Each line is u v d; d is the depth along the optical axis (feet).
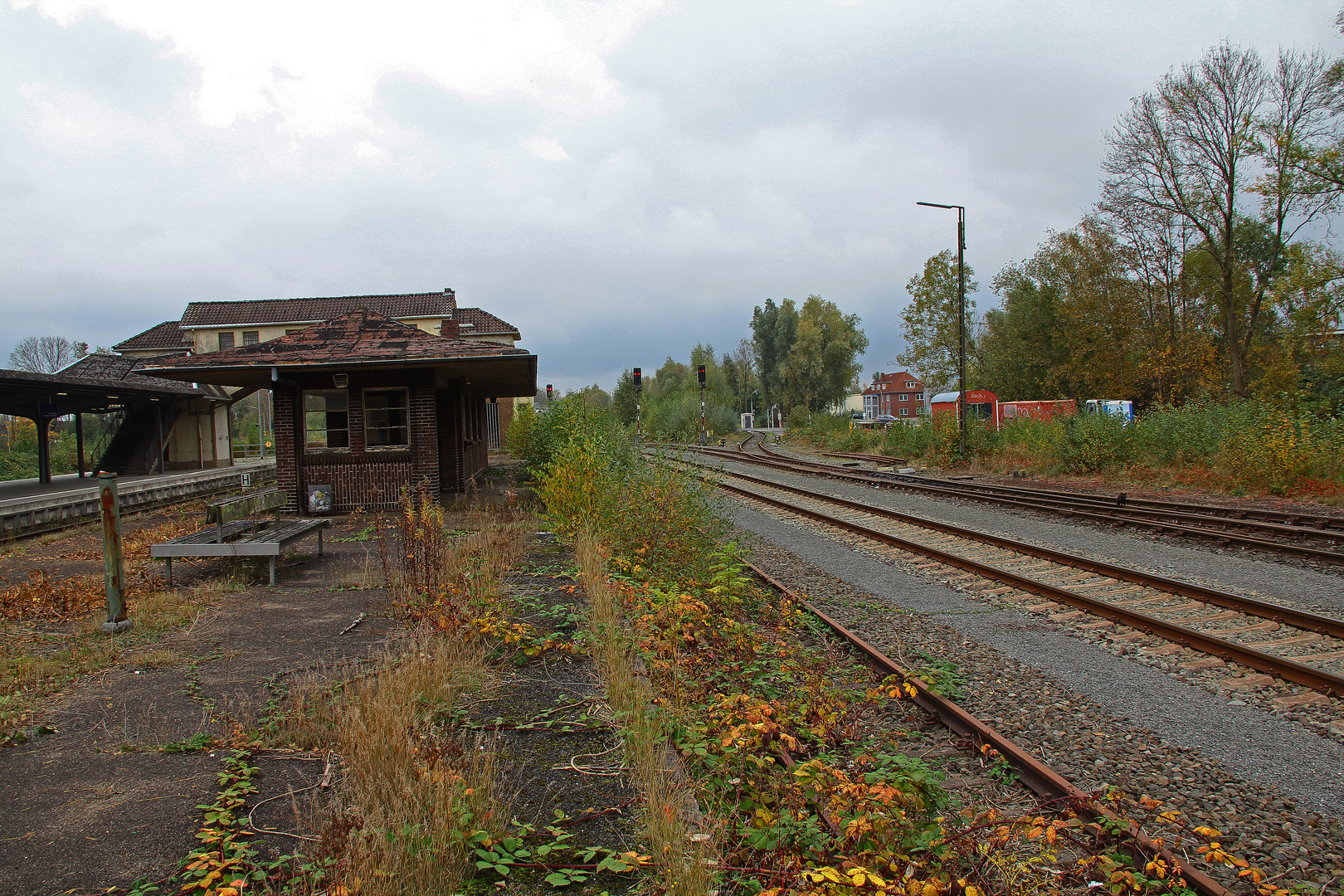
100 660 18.21
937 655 21.38
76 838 10.52
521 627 20.18
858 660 21.09
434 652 17.52
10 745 13.56
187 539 28.14
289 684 16.63
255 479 74.28
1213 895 10.46
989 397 117.08
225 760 12.91
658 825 10.45
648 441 54.60
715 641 21.12
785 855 10.39
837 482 73.56
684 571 28.04
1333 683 17.93
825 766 12.15
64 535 41.11
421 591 23.16
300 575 29.40
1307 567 31.53
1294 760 14.93
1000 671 19.98
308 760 13.05
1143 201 100.73
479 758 12.84
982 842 11.03
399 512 49.03
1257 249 102.58
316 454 50.16
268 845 10.29
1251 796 13.52
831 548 38.37
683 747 13.71
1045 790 13.55
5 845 10.32
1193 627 23.56
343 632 20.90
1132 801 13.33
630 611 22.34
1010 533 41.91
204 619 22.44
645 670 17.70
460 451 65.92
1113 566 30.40
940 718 17.04
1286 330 96.32
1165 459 65.51
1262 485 53.93
